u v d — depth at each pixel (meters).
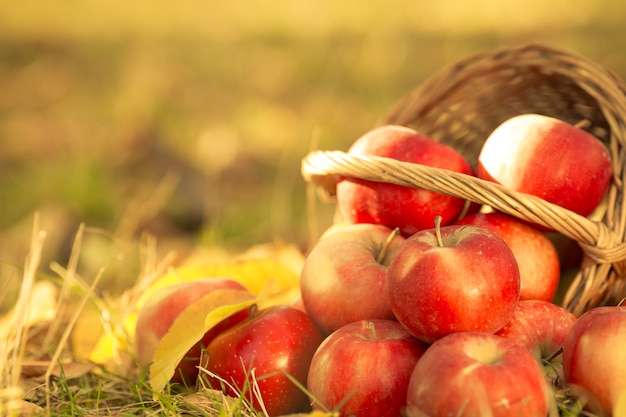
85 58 11.49
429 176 2.65
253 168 7.39
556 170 2.74
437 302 2.26
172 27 13.08
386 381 2.28
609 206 2.84
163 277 3.46
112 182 6.71
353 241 2.75
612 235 2.73
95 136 8.12
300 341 2.63
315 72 10.44
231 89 10.11
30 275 2.74
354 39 11.83
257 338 2.60
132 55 11.40
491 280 2.27
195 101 9.58
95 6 13.90
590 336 2.27
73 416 2.51
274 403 2.59
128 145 7.43
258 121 8.62
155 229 5.76
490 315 2.28
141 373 2.73
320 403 2.35
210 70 10.78
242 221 5.91
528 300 2.69
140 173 7.01
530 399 2.04
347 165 2.80
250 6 13.78
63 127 8.60
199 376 2.63
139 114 8.82
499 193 2.61
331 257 2.71
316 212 6.11
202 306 2.71
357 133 8.11
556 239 2.97
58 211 5.65
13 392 2.36
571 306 2.79
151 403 2.68
